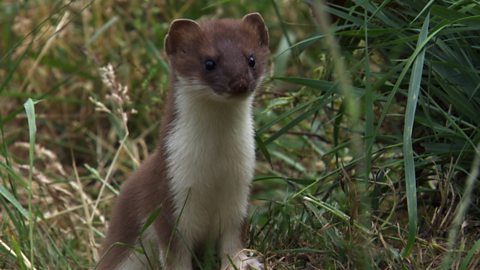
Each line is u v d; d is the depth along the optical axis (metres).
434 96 10.67
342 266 9.57
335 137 11.41
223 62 9.59
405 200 10.88
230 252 10.17
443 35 10.30
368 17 10.76
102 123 16.83
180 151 9.73
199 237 10.20
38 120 16.89
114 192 12.68
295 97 12.57
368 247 9.27
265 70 10.23
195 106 9.65
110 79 13.60
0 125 11.46
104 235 12.66
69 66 16.55
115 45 16.91
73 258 11.98
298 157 14.01
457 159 10.05
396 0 10.52
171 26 9.99
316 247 10.15
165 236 9.98
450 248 8.80
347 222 9.73
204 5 17.16
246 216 10.23
